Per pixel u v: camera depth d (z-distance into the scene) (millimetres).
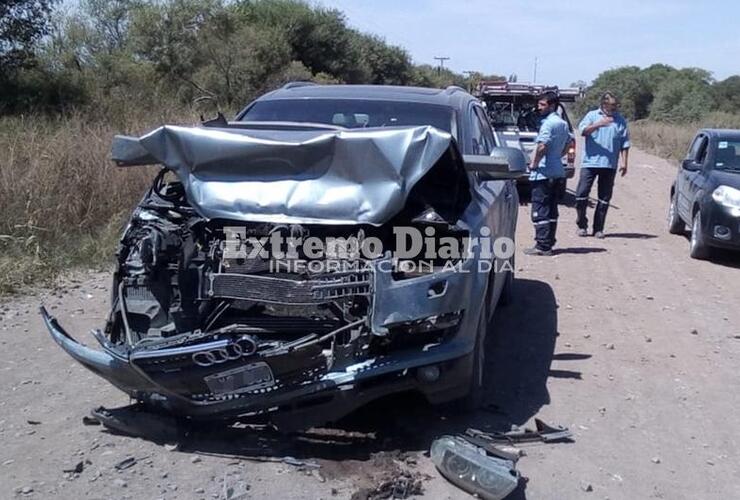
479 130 6539
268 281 4426
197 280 4582
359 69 48719
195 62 28875
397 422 5039
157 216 4844
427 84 63906
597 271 9836
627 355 6648
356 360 4426
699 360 6605
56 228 9359
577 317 7738
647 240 12117
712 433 5199
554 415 5328
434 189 5113
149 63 27484
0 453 4590
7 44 21531
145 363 4305
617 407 5531
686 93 60344
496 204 6016
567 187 18531
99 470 4398
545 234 10695
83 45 29312
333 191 4562
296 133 4723
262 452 4629
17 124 14500
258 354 4270
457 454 4273
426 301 4441
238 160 4633
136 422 4793
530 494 4281
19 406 5250
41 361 6066
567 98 18625
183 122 16344
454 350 4586
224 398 4473
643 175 22703
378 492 4152
